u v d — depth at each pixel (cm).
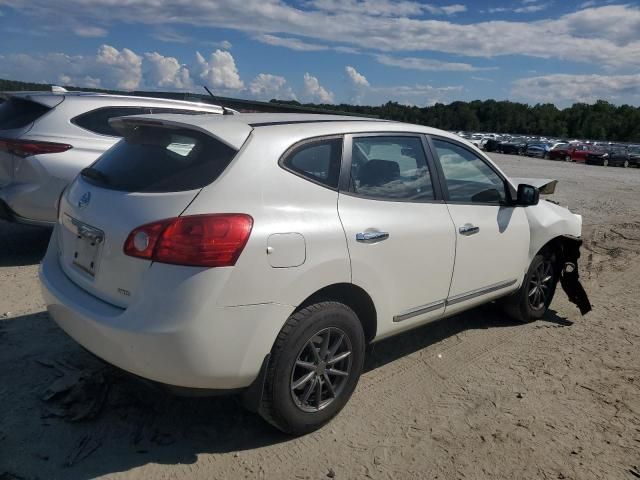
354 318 315
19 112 594
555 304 573
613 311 557
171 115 332
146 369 258
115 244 271
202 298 254
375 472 285
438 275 377
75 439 292
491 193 434
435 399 362
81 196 311
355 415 336
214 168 278
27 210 568
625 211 1306
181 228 257
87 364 363
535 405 361
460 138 423
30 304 466
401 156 367
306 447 301
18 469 266
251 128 300
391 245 335
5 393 327
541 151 5012
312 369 302
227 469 279
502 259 439
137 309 258
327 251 296
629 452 314
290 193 293
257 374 276
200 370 259
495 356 434
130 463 278
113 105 629
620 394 381
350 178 328
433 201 380
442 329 484
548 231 485
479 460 300
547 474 292
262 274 269
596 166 4109
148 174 289
